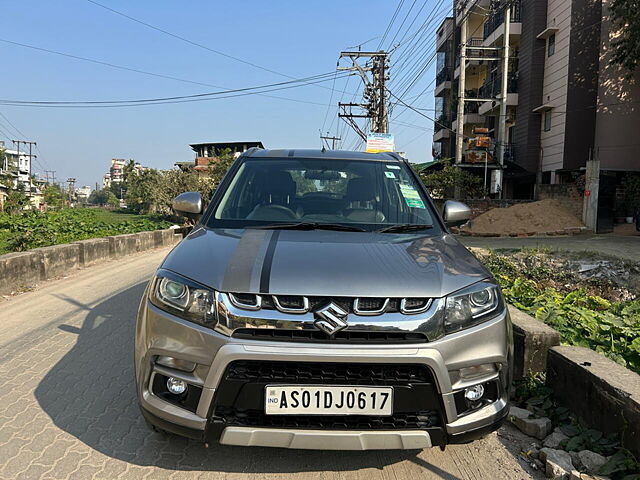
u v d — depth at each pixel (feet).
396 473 8.47
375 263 8.13
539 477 8.45
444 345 7.31
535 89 80.69
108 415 10.43
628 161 68.54
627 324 14.99
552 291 21.35
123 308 19.84
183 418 7.35
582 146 72.79
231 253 8.43
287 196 11.48
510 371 8.25
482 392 7.79
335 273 7.63
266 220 10.71
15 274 23.18
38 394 11.50
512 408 10.46
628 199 61.98
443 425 7.36
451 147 119.65
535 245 44.42
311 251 8.47
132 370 13.07
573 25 71.72
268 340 7.13
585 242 46.68
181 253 8.80
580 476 8.01
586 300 19.52
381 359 7.04
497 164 75.05
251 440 7.20
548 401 10.56
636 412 8.36
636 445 8.32
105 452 8.95
